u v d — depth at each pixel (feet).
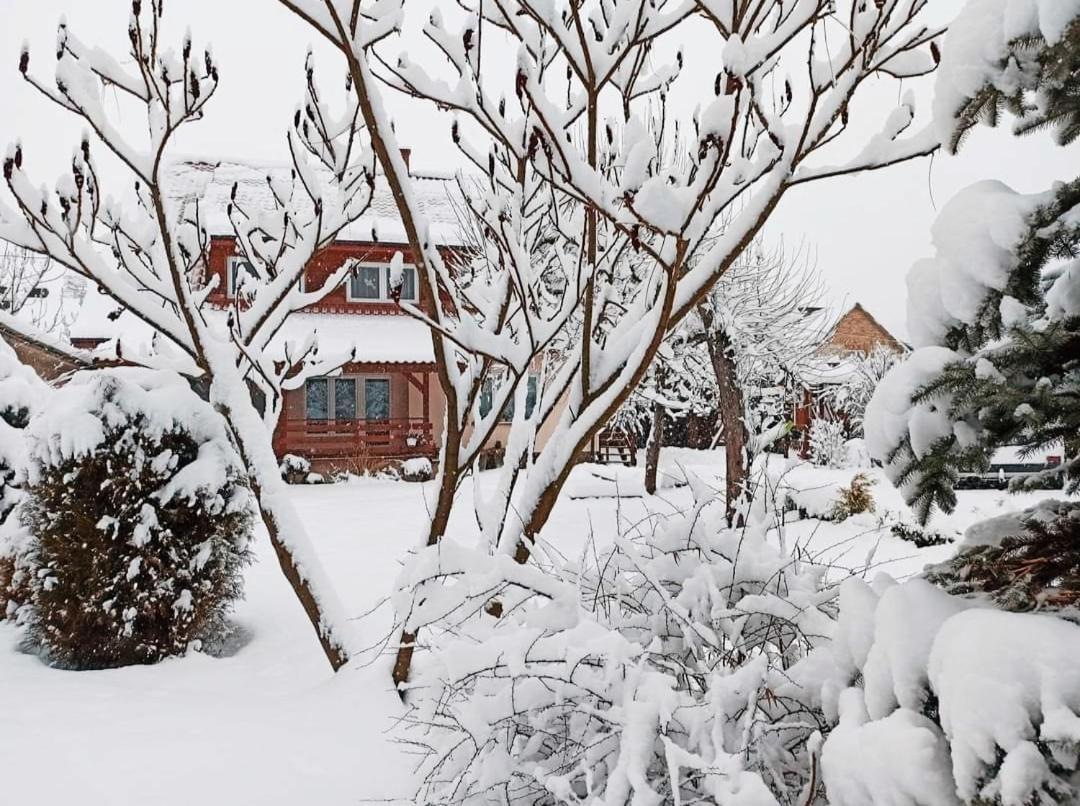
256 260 18.92
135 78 14.97
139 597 17.65
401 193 12.59
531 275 14.64
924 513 6.19
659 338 12.01
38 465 18.29
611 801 6.47
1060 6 4.82
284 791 10.47
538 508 13.14
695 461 72.28
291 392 71.26
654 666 8.55
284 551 15.52
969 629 4.73
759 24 12.55
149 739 12.44
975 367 5.59
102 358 17.90
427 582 9.46
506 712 7.76
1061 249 5.42
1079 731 4.04
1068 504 6.08
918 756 4.71
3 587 20.92
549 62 14.01
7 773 11.30
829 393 73.10
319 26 11.78
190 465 18.26
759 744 6.97
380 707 12.98
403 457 72.90
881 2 10.14
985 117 5.62
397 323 72.08
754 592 9.07
